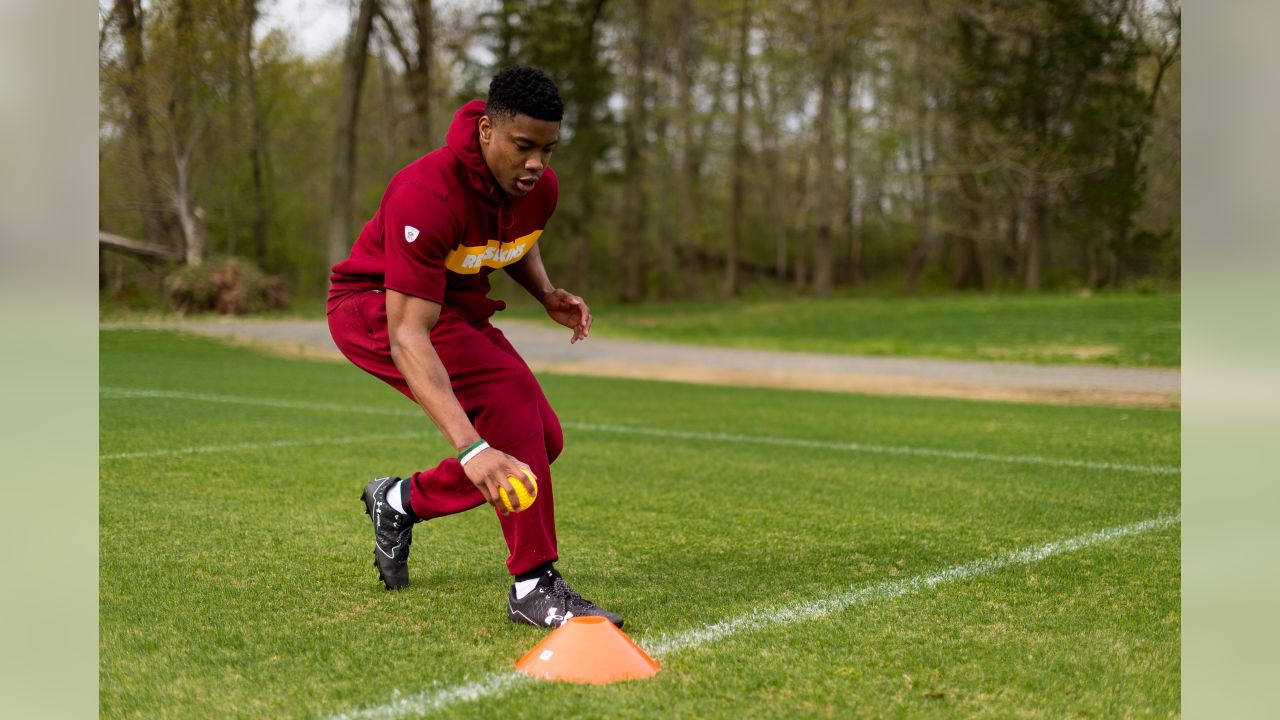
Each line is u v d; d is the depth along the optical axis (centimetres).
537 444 333
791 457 729
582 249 4047
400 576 372
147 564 407
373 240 344
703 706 255
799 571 405
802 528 489
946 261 5428
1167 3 2781
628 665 279
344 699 262
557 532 480
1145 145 3061
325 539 455
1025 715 253
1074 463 705
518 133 299
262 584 379
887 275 5769
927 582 387
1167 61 2844
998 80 3169
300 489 577
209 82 2702
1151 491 593
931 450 769
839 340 2177
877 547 449
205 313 2400
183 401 1048
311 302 3117
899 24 3341
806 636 316
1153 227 3180
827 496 576
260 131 3197
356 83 2875
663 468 674
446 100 3353
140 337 1927
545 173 352
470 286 342
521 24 3219
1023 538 468
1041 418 992
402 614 341
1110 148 3012
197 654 298
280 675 280
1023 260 4306
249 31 2891
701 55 3844
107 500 538
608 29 3744
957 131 3288
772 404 1127
